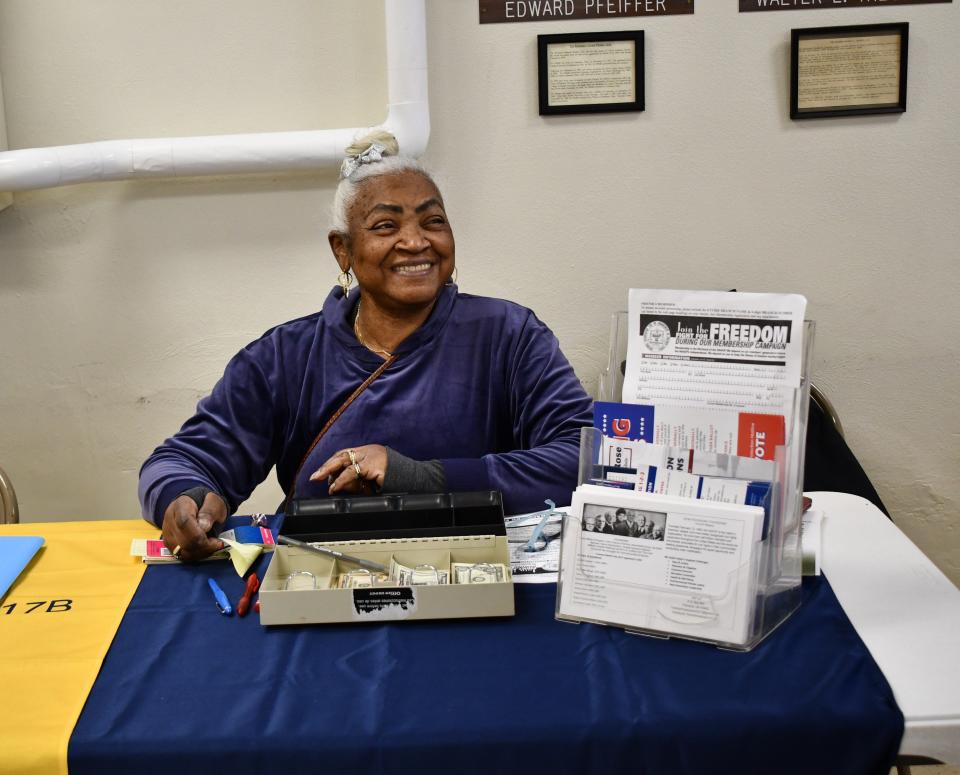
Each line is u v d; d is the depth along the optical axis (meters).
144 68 2.54
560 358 1.87
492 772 1.05
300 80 2.55
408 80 2.42
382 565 1.36
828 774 1.06
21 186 2.40
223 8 2.51
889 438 2.72
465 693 1.11
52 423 2.73
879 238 2.61
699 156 2.57
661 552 1.22
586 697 1.10
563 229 2.62
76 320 2.67
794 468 1.27
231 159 2.45
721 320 1.25
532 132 2.56
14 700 1.12
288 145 2.45
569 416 1.78
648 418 1.27
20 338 2.68
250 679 1.16
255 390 1.87
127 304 2.66
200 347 2.69
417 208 1.77
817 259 2.62
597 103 2.52
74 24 2.51
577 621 1.26
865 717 1.05
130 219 2.61
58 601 1.36
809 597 1.32
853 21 2.49
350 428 1.84
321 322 1.91
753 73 2.52
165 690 1.14
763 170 2.57
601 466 1.28
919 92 2.52
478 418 1.86
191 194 2.59
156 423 2.74
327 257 2.64
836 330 2.66
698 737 1.05
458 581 1.31
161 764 1.04
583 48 2.50
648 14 2.49
